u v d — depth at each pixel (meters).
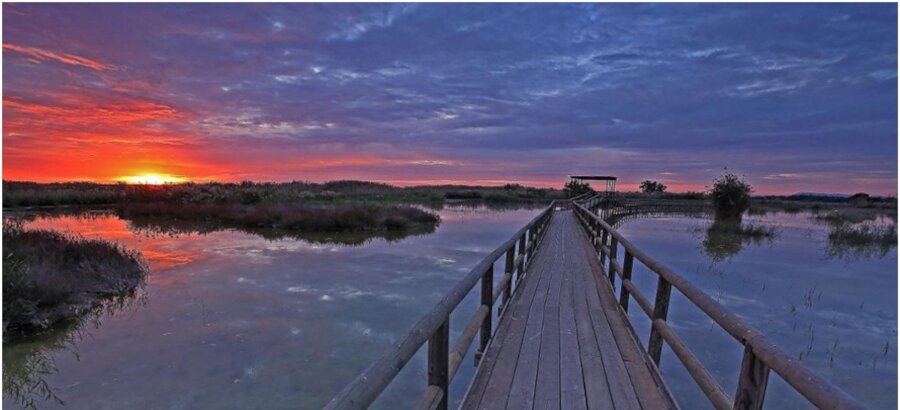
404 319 6.88
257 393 4.57
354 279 9.47
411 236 17.14
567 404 2.97
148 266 10.55
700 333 6.47
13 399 4.42
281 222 19.16
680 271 11.11
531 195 57.41
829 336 6.51
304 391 4.62
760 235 18.95
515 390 3.17
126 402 4.39
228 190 31.45
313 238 16.16
